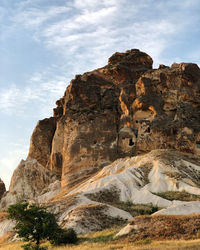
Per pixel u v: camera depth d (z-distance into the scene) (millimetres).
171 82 83250
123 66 99500
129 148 81688
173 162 65125
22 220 33344
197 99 81562
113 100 91625
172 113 81125
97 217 41656
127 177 61750
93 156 83688
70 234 35094
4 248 38656
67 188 81562
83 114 89000
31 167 95688
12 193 91438
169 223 31969
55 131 102062
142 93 83750
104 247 28922
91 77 96562
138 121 82938
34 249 31984
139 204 53250
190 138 75438
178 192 56312
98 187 61094
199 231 30094
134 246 27766
